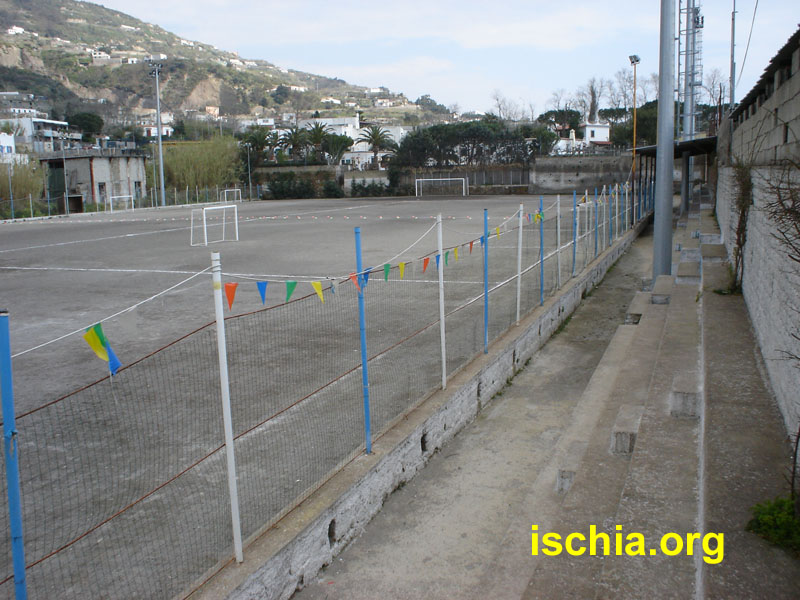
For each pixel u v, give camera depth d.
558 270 12.77
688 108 28.89
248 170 68.44
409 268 15.65
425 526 5.30
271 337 9.38
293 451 5.60
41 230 30.31
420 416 6.45
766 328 6.33
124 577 3.86
